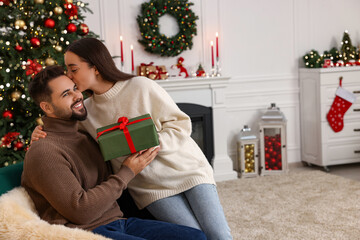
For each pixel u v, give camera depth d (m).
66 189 1.56
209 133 4.38
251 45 4.68
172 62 4.47
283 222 3.17
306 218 3.22
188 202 1.98
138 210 2.10
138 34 4.36
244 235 2.98
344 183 4.00
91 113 2.01
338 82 4.50
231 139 4.73
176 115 2.01
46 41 3.20
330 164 4.60
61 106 1.70
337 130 4.54
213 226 1.81
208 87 4.31
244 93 4.70
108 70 1.90
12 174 1.80
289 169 4.75
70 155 1.70
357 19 4.94
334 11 4.88
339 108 4.50
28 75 2.97
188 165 1.98
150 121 1.77
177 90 4.25
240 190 3.98
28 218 1.50
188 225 1.85
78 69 1.84
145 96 1.96
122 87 1.96
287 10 4.74
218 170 4.39
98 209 1.60
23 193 1.64
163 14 4.32
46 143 1.63
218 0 4.52
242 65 4.68
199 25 4.50
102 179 1.84
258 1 4.65
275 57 4.76
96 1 4.22
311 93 4.63
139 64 4.39
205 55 4.55
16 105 3.19
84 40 1.87
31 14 3.14
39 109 3.12
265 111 4.77
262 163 4.45
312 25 4.83
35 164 1.57
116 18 4.29
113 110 1.96
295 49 4.80
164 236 1.66
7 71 2.93
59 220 1.60
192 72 4.45
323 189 3.86
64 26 3.19
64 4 3.13
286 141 4.41
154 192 1.95
